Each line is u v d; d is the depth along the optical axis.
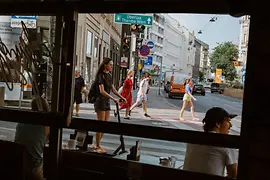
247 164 1.73
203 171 2.14
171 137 2.02
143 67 5.04
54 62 2.29
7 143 2.51
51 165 2.34
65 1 2.21
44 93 2.36
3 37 2.54
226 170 2.11
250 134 1.73
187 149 2.25
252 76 1.72
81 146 2.47
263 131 1.70
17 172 2.45
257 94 1.71
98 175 2.27
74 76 2.30
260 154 1.70
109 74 4.24
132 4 2.11
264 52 1.69
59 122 2.27
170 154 2.36
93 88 3.96
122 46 5.21
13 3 2.35
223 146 1.88
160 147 2.48
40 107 2.35
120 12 2.16
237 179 1.76
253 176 1.72
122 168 2.23
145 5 2.09
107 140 2.54
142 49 4.88
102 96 3.90
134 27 4.61
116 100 3.91
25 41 2.45
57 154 2.32
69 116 2.26
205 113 2.30
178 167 2.22
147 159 2.32
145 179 2.16
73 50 2.23
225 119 2.07
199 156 2.17
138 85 4.83
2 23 2.54
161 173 2.11
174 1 2.02
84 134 2.50
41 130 2.62
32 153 2.60
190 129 2.16
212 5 1.92
